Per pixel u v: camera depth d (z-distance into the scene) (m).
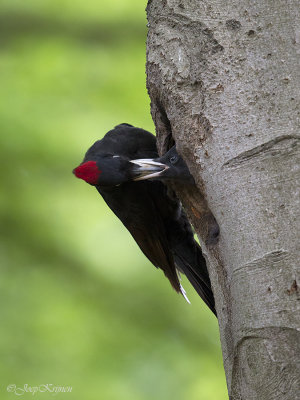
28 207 12.41
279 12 5.38
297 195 4.94
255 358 4.85
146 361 11.39
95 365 11.23
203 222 5.79
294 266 4.82
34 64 13.33
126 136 7.07
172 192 7.05
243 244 5.04
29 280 11.91
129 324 11.70
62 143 12.59
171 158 6.02
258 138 5.16
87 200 12.47
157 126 6.45
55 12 13.98
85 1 14.05
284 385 4.71
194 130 5.56
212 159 5.36
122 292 11.91
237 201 5.13
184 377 11.34
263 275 4.89
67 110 12.84
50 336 11.44
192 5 5.82
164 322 11.84
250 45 5.41
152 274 12.05
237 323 4.99
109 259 12.02
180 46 5.79
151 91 6.19
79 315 11.63
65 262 12.09
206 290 7.30
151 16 6.20
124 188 7.10
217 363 11.64
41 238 12.23
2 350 11.25
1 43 13.68
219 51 5.53
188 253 7.31
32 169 12.59
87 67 13.33
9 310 11.56
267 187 5.04
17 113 12.79
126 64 13.39
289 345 4.73
